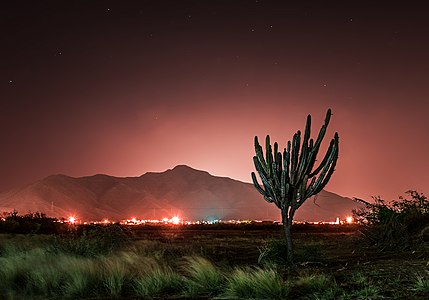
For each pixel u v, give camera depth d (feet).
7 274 37.27
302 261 40.96
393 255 44.14
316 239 78.23
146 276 34.68
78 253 48.75
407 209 57.57
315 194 40.01
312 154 39.99
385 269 34.96
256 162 42.57
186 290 32.58
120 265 37.24
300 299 28.30
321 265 39.78
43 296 33.32
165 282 33.42
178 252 52.54
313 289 29.73
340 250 52.44
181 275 35.88
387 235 50.85
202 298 30.17
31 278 36.76
